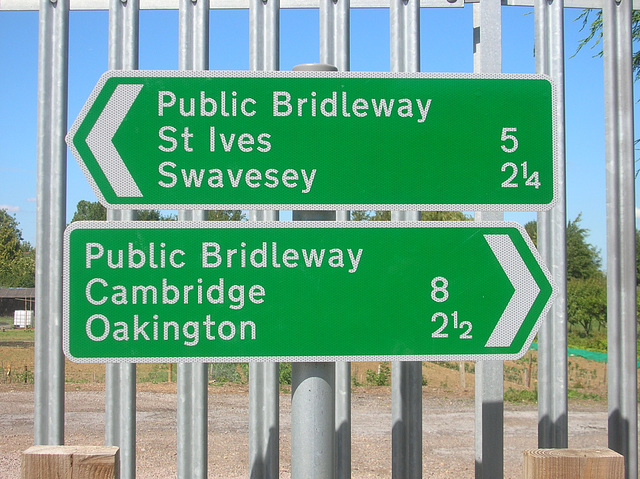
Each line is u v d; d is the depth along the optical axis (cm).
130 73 161
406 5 284
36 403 274
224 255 156
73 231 154
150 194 160
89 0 320
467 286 159
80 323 153
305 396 156
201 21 286
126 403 276
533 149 165
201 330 155
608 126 315
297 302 156
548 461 144
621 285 310
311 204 162
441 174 163
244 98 162
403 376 287
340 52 290
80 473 139
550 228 305
